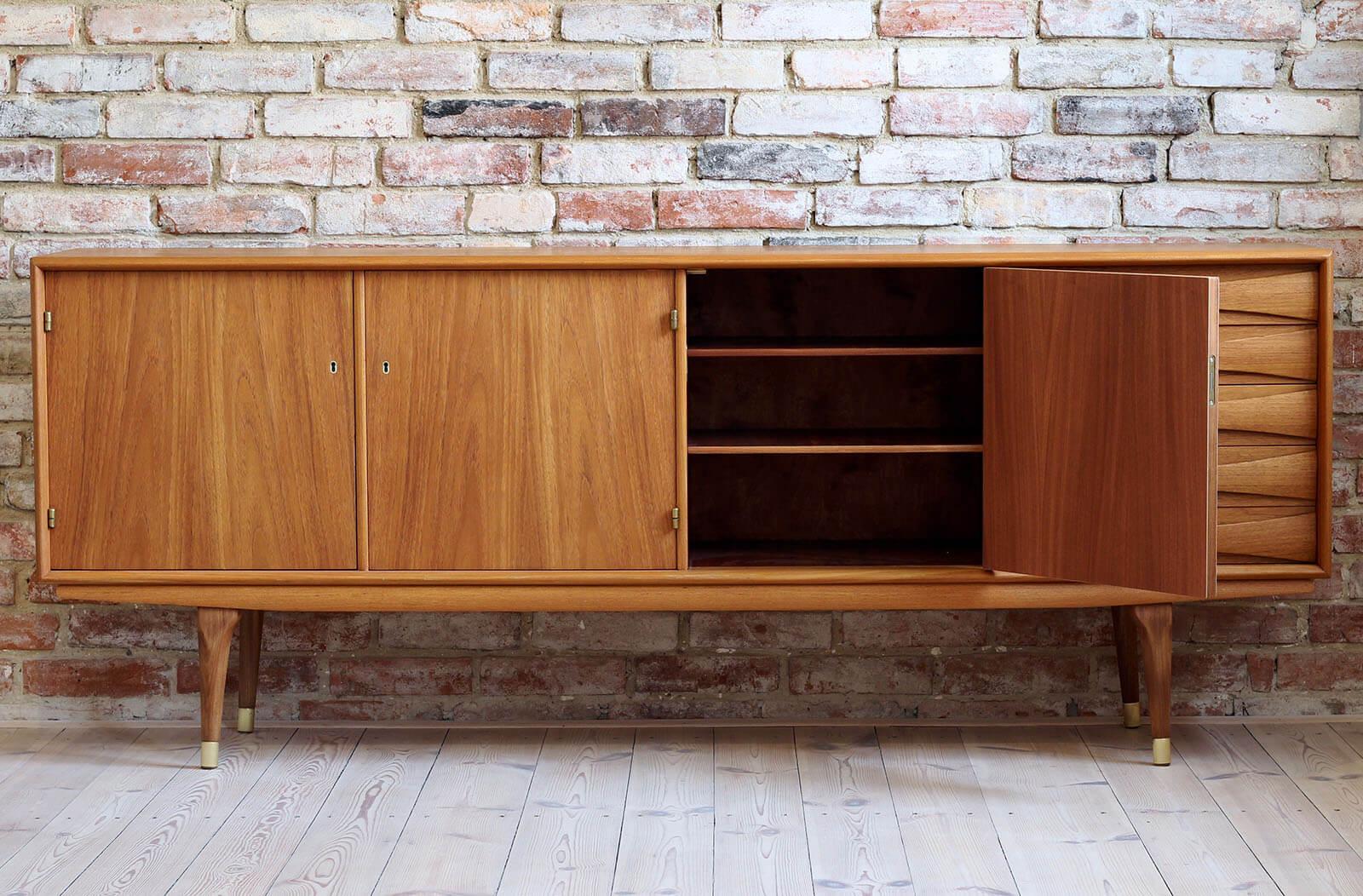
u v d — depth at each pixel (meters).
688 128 2.78
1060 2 2.76
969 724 2.83
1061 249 2.49
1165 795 2.42
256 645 2.77
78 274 2.40
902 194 2.80
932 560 2.54
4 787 2.49
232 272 2.39
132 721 2.87
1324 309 2.38
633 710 2.87
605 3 2.76
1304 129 2.77
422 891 2.07
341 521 2.44
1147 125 2.78
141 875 2.12
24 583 2.85
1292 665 2.85
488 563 2.45
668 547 2.45
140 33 2.76
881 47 2.77
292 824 2.32
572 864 2.16
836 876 2.11
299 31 2.76
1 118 2.76
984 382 2.42
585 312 2.39
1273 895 2.04
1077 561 2.35
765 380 2.77
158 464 2.43
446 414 2.41
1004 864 2.15
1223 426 2.40
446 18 2.76
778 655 2.85
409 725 2.84
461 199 2.80
